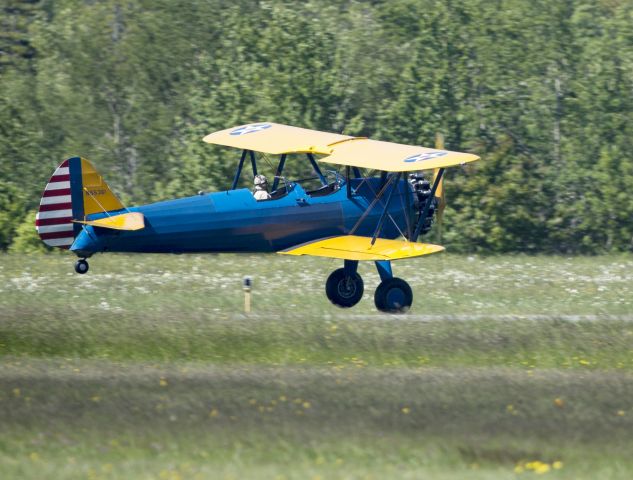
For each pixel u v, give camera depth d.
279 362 53.28
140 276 87.81
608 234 129.38
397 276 90.88
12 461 37.03
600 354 55.00
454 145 129.12
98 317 61.00
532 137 130.25
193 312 65.88
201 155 124.69
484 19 130.12
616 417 43.72
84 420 41.94
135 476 35.25
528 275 93.31
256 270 93.69
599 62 129.38
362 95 130.12
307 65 126.88
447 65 129.12
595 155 129.12
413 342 56.09
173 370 50.84
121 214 68.31
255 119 125.69
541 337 57.56
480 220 124.69
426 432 40.91
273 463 37.06
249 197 70.06
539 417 43.28
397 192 73.69
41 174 129.38
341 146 73.00
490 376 50.34
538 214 129.25
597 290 82.94
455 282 87.06
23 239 114.75
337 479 35.03
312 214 70.88
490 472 36.44
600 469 37.22
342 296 72.56
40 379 48.22
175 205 69.00
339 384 48.09
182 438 39.75
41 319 60.00
